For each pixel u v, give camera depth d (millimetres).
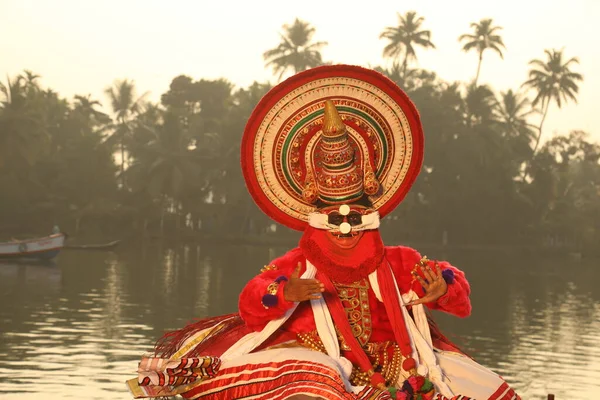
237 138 153625
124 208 152250
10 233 144625
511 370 31422
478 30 181000
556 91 180125
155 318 43156
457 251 158750
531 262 141625
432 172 159750
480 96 164500
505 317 50875
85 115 196250
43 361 28719
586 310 57281
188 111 176000
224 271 83875
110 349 31828
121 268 84375
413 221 161500
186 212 153875
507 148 165625
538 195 170000
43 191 150000
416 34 172625
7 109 143500
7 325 38500
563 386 28375
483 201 159000
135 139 158125
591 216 191750
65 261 92562
